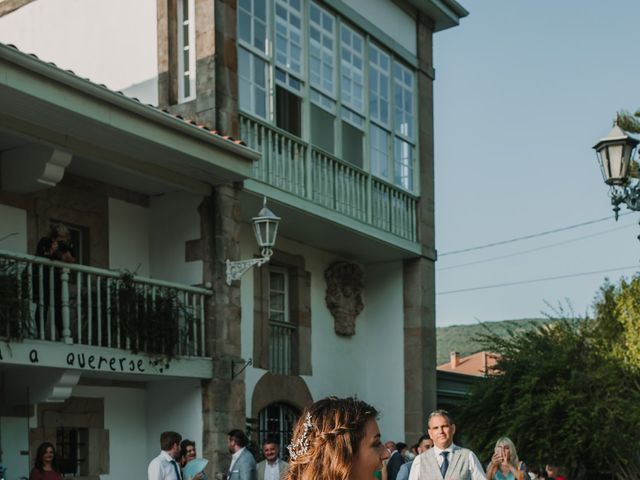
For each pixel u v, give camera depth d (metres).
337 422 2.55
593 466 17.47
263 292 15.45
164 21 13.90
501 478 9.89
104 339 11.59
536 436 17.30
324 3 16.06
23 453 11.30
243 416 12.87
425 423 17.44
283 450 15.71
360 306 17.98
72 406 12.12
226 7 13.68
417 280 17.86
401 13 18.33
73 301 11.88
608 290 18.78
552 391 17.78
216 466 12.38
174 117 11.55
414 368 17.61
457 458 8.15
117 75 14.37
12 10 15.70
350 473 2.51
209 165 12.42
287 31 15.18
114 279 11.59
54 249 10.74
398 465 12.73
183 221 13.25
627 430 17.12
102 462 12.41
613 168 11.29
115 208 13.09
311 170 15.09
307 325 16.56
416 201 18.08
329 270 17.30
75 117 10.59
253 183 13.65
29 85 9.94
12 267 10.25
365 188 16.53
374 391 17.94
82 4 14.92
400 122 17.97
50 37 15.20
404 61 18.25
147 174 12.20
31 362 10.16
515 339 18.78
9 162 11.34
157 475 10.33
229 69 13.57
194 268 13.05
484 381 18.72
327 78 16.02
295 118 15.15
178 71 13.83
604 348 18.38
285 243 16.27
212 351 12.72
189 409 12.73
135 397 12.98
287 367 16.11
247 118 13.88
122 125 11.00
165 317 11.88
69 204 12.45
